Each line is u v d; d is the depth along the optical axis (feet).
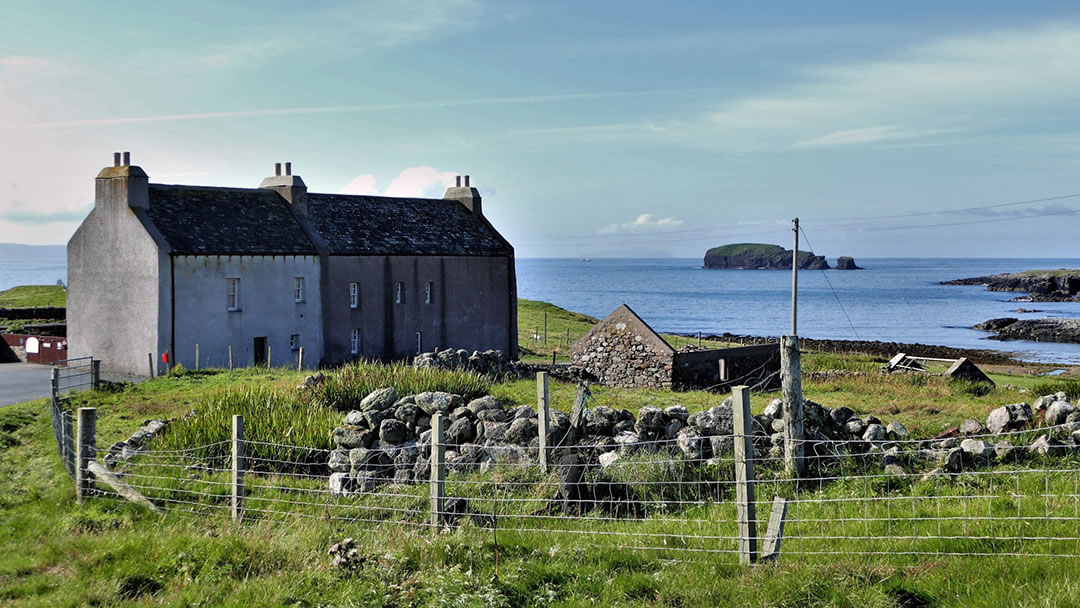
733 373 115.14
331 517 43.50
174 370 118.42
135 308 141.18
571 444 49.39
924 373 115.34
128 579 35.19
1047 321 345.10
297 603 31.71
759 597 28.63
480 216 198.59
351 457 52.11
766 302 598.75
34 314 218.38
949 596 27.61
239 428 45.50
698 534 36.22
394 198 187.32
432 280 179.11
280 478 52.31
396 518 42.42
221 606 31.99
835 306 541.34
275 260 153.69
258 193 163.12
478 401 56.85
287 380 92.12
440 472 40.04
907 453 44.93
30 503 50.26
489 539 36.78
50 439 71.87
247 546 37.68
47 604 32.58
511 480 46.62
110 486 49.73
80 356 149.69
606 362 113.70
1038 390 92.32
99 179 145.28
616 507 42.29
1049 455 44.16
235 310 148.05
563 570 32.83
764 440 47.44
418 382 79.66
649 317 451.53
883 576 29.48
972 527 33.91
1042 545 31.01
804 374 114.21
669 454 46.21
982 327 363.15
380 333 170.81
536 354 193.67
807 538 34.53
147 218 141.79
